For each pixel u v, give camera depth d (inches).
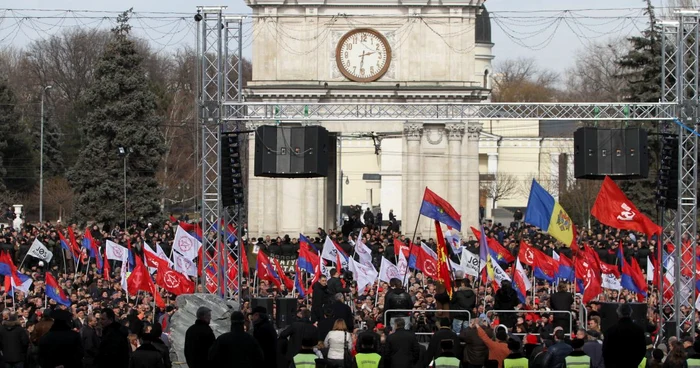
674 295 1977.1
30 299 2064.5
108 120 3988.7
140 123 4008.4
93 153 3998.5
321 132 2058.3
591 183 4562.0
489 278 2145.7
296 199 3762.3
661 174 2012.8
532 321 1879.9
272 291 2277.3
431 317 1903.3
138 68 4033.0
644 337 1375.5
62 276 2443.4
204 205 2039.9
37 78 6205.7
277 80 3754.9
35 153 4904.0
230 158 2043.6
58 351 1358.3
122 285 2263.8
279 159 2046.0
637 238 3117.6
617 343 1360.7
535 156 5905.5
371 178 5536.4
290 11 3752.5
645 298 2181.3
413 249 2464.3
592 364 1445.6
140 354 1322.6
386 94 3745.1
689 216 1998.0
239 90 2119.8
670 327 1963.6
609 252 2709.2
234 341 1245.7
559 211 2039.9
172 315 1802.4
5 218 4222.4
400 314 1791.3
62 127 5531.5
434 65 3762.3
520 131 5935.0
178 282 2110.0
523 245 2368.4
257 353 1249.4
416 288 2235.5
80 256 2645.2
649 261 2337.6
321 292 1857.8
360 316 1983.3
